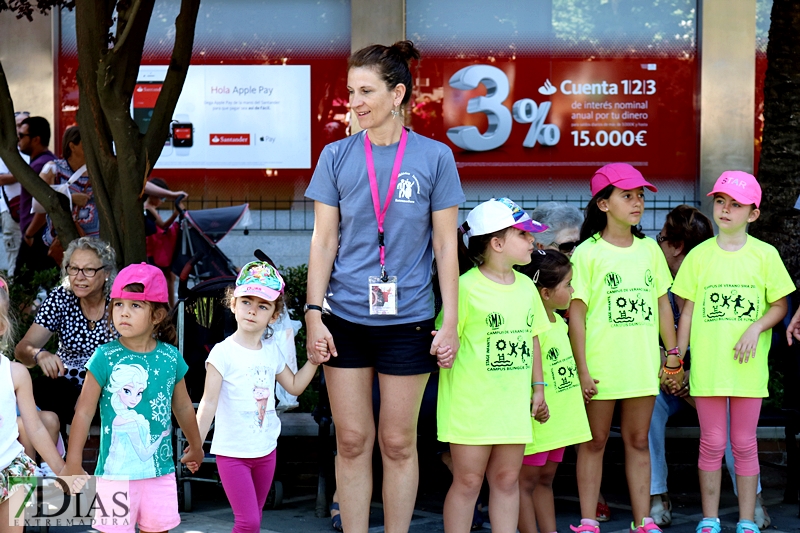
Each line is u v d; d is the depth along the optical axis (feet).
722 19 38.63
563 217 20.21
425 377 14.47
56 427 17.52
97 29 21.15
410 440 14.48
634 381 16.76
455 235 14.44
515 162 39.29
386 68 13.91
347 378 14.40
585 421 16.56
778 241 27.73
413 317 14.21
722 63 38.70
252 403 15.20
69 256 18.49
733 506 20.01
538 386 15.90
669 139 39.24
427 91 39.22
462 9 38.99
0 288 14.14
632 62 39.06
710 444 17.63
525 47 39.01
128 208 21.36
